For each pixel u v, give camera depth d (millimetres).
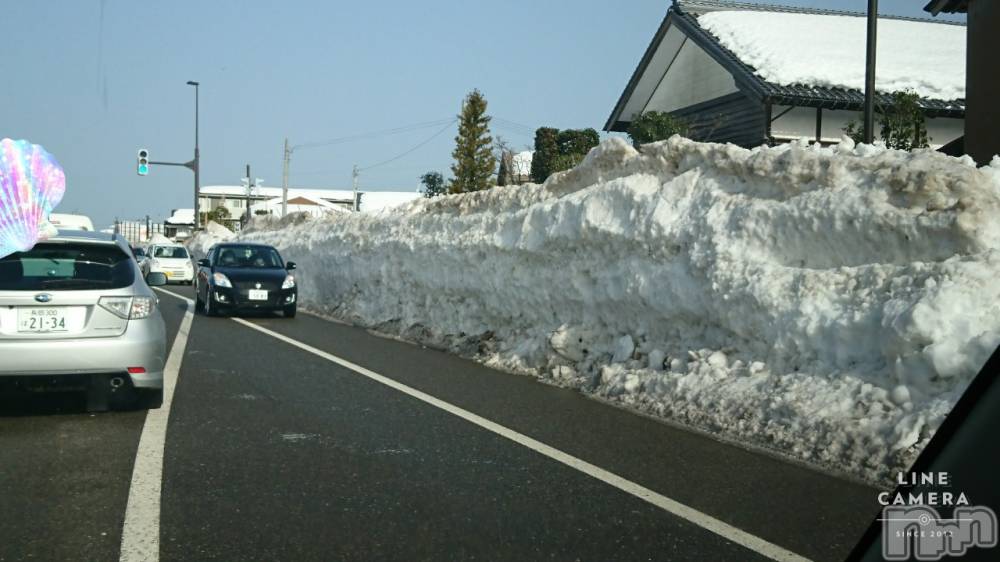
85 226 16047
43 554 3504
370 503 4277
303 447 5453
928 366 5039
